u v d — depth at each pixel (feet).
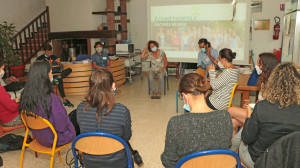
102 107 5.30
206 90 4.42
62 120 6.75
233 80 9.27
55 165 8.52
